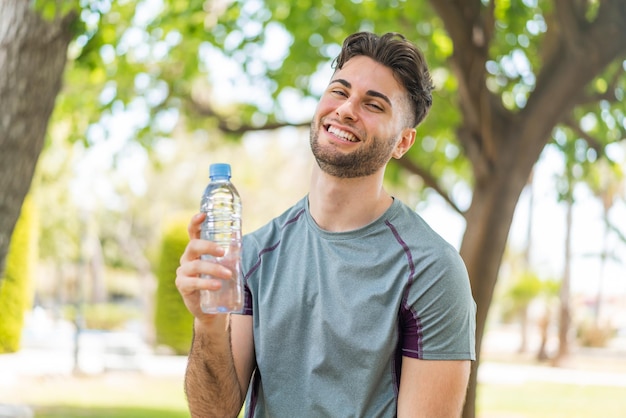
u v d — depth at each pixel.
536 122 6.18
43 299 29.77
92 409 9.99
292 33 7.59
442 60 7.51
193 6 6.72
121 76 8.19
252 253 2.38
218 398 2.31
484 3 6.88
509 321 23.78
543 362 20.14
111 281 35.28
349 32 7.38
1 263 4.96
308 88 8.27
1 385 11.63
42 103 4.86
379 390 2.22
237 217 2.16
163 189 29.73
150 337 20.42
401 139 2.34
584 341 23.70
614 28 5.59
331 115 2.25
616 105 6.60
